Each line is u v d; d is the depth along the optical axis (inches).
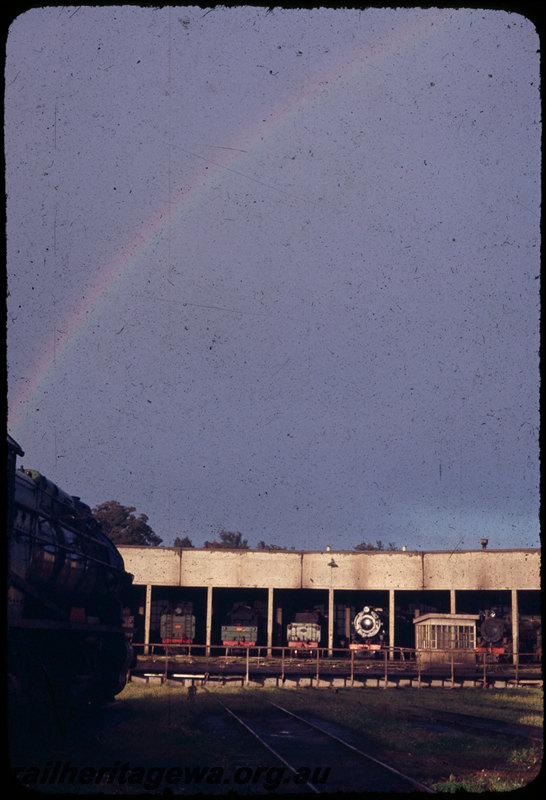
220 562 1830.7
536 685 1246.9
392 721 661.3
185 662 1531.7
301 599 2108.8
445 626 1417.3
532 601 1921.8
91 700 673.6
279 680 1155.3
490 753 482.0
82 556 606.9
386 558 1827.0
